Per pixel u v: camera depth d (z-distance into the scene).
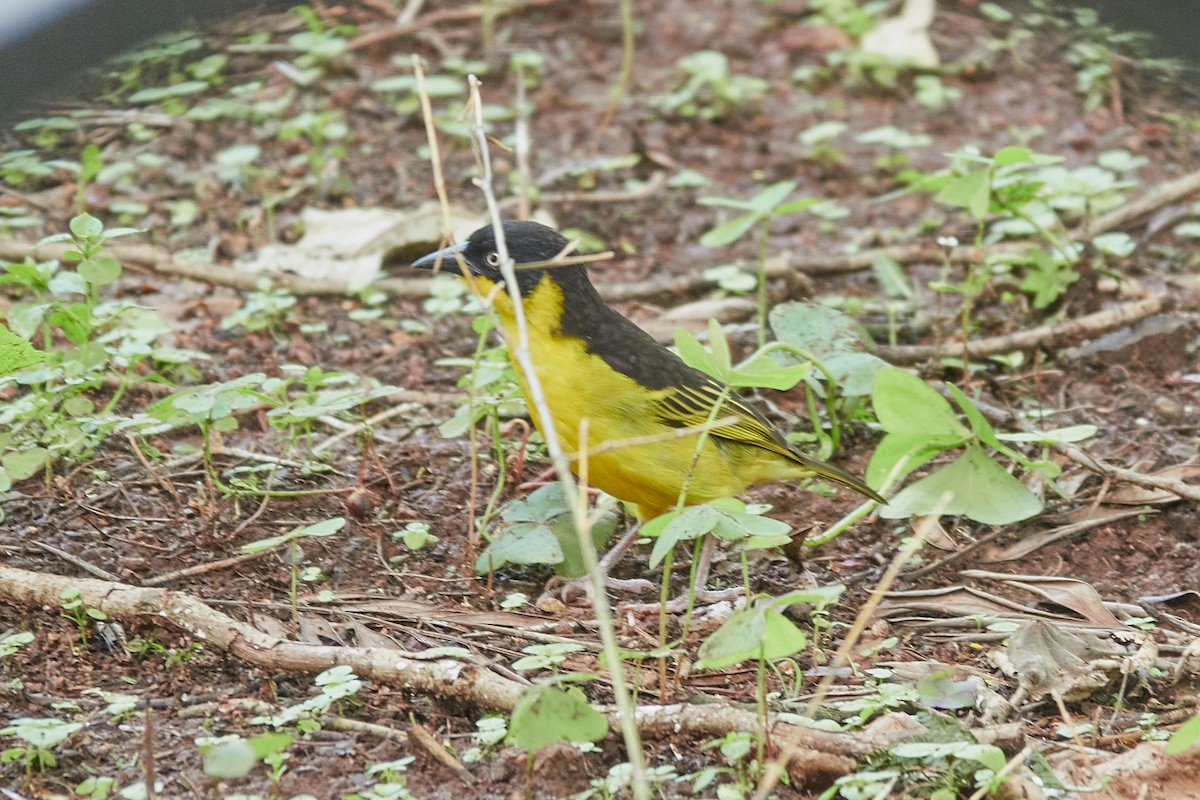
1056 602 10.12
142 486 11.09
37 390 10.95
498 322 8.66
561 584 10.29
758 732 7.79
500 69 20.47
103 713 8.25
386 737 8.12
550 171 18.31
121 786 7.61
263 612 9.55
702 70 20.20
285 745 6.50
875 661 9.36
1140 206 16.88
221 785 7.63
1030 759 7.93
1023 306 15.09
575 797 7.61
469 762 7.95
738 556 10.98
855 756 7.80
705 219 17.50
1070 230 16.80
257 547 8.96
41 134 18.19
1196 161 18.80
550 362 9.95
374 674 8.55
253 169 17.80
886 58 21.03
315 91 19.73
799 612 10.03
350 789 7.68
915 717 8.30
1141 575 10.77
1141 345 14.06
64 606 9.02
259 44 20.64
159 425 11.20
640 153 18.73
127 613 8.96
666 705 8.27
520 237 10.02
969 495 10.68
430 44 21.03
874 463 11.17
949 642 9.73
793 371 9.70
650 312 15.19
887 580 7.32
